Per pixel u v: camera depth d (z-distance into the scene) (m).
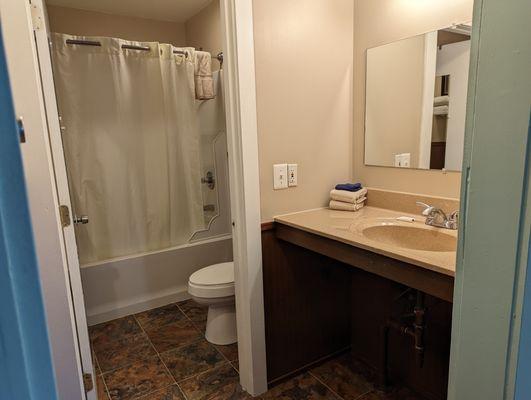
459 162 1.57
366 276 1.98
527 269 0.55
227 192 3.07
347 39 1.92
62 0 2.68
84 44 2.42
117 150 2.62
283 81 1.73
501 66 0.55
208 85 2.82
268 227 1.77
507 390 0.61
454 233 1.45
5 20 1.05
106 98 2.54
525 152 0.53
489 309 0.62
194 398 1.79
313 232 1.56
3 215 0.30
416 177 1.75
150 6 2.87
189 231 2.94
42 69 1.28
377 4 1.80
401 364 1.85
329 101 1.91
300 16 1.74
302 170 1.87
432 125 1.65
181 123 2.80
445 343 1.63
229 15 1.54
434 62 1.60
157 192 2.78
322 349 2.05
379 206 1.92
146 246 2.78
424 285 1.19
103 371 2.01
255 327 1.75
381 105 1.85
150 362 2.08
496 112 0.57
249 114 1.61
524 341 0.57
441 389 1.68
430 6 1.59
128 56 2.58
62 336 1.25
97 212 2.58
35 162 1.13
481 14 0.57
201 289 2.18
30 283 0.32
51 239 1.19
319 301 1.99
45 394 0.34
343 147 2.01
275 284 1.82
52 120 1.31
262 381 1.81
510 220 0.56
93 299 2.53
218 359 2.10
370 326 2.00
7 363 0.31
